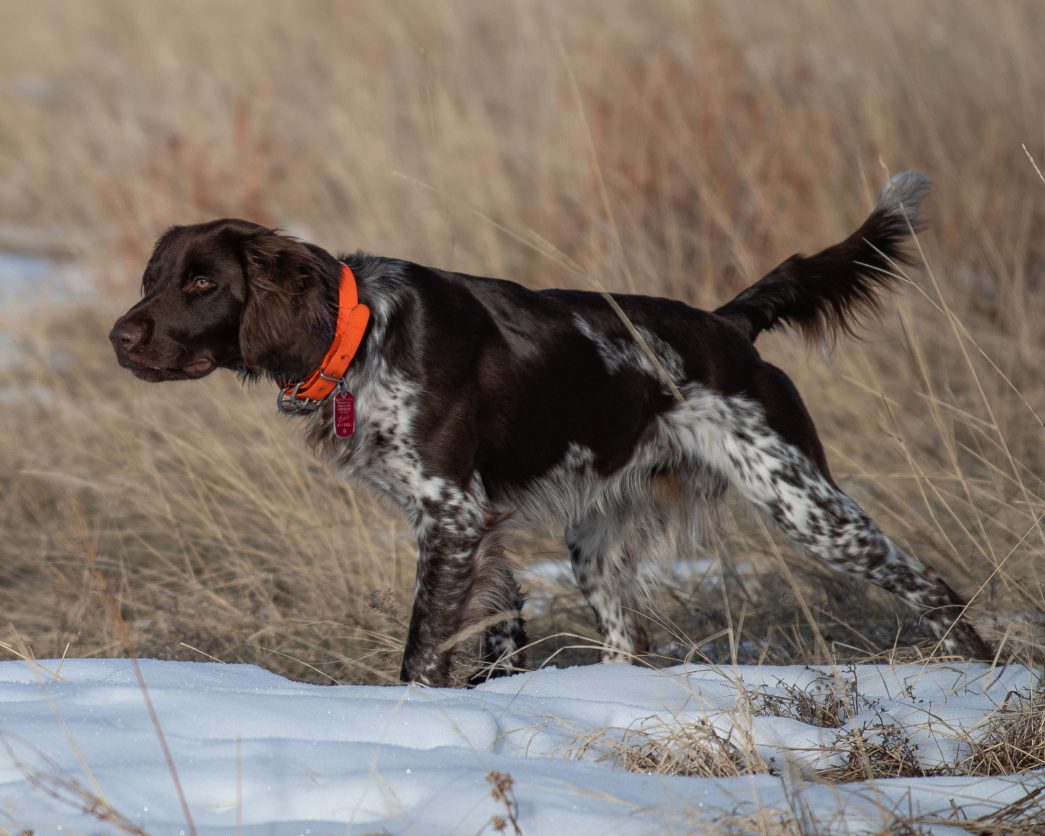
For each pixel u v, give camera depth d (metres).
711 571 9.50
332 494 10.00
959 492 9.66
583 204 14.61
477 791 4.70
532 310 7.99
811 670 6.90
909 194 8.98
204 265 7.29
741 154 15.06
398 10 21.11
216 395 12.28
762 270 13.93
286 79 22.27
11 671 6.17
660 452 8.44
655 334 8.30
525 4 20.02
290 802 4.70
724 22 18.00
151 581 9.70
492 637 7.91
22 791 4.61
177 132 19.27
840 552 8.13
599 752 5.50
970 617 7.89
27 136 22.59
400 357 7.47
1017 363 12.12
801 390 11.56
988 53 17.03
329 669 7.93
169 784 4.74
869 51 16.75
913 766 5.61
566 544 8.76
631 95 15.89
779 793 4.96
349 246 15.41
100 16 32.34
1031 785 5.20
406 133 17.00
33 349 14.91
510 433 7.81
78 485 11.34
